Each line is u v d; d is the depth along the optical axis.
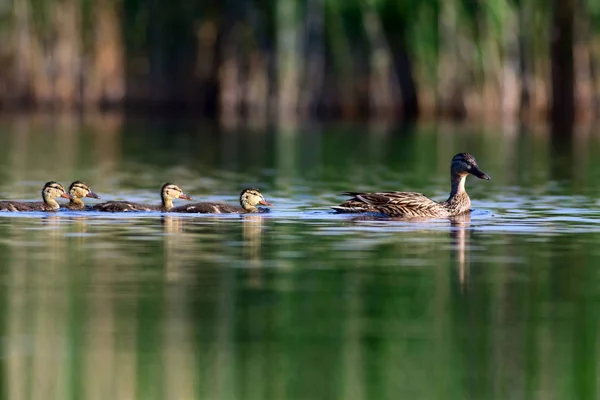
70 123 48.94
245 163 34.41
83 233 19.50
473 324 13.59
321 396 11.32
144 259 17.05
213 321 13.59
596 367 12.20
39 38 52.28
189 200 23.91
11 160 34.59
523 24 47.97
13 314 13.78
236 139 42.75
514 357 12.47
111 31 52.56
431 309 14.21
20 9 51.88
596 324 13.59
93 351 12.44
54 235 19.23
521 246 18.39
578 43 47.78
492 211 23.03
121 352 12.42
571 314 14.02
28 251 17.64
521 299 14.73
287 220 21.33
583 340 12.98
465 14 47.47
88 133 44.75
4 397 11.12
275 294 14.86
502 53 48.03
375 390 11.52
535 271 16.34
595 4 46.94
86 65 52.69
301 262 16.89
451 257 17.36
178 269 16.33
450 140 42.03
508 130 45.97
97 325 13.38
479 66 47.97
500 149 38.66
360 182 29.39
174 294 14.81
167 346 12.66
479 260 17.12
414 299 14.69
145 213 22.16
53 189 22.52
